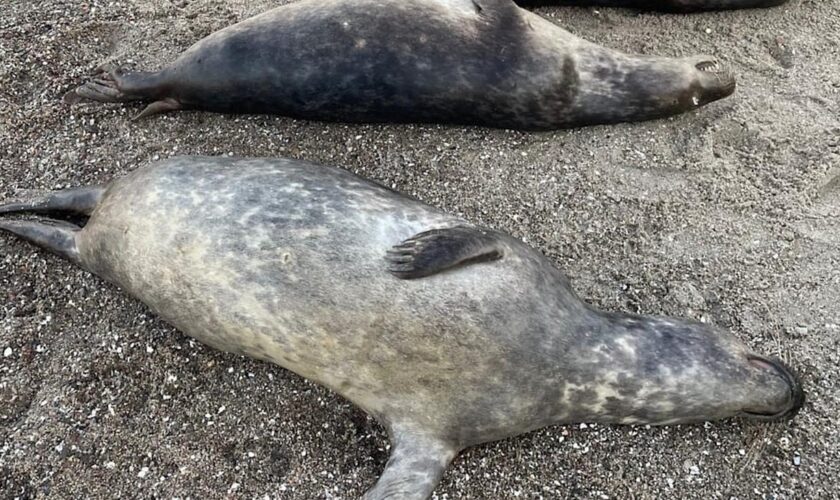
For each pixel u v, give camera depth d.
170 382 2.57
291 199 2.39
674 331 2.46
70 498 2.45
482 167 2.84
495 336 2.31
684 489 2.45
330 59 2.76
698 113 2.92
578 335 2.40
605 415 2.45
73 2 3.13
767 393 2.40
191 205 2.41
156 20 3.10
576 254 2.71
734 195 2.78
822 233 2.72
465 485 2.46
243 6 3.13
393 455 2.36
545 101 2.82
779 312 2.64
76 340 2.63
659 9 3.12
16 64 3.00
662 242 2.72
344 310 2.29
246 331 2.35
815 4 3.12
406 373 2.32
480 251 2.33
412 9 2.77
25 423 2.53
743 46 3.04
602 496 2.45
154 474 2.47
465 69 2.77
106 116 2.94
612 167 2.83
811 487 2.44
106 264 2.54
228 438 2.51
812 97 2.92
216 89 2.84
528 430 2.45
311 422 2.53
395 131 2.90
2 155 2.87
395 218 2.41
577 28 3.10
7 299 2.68
